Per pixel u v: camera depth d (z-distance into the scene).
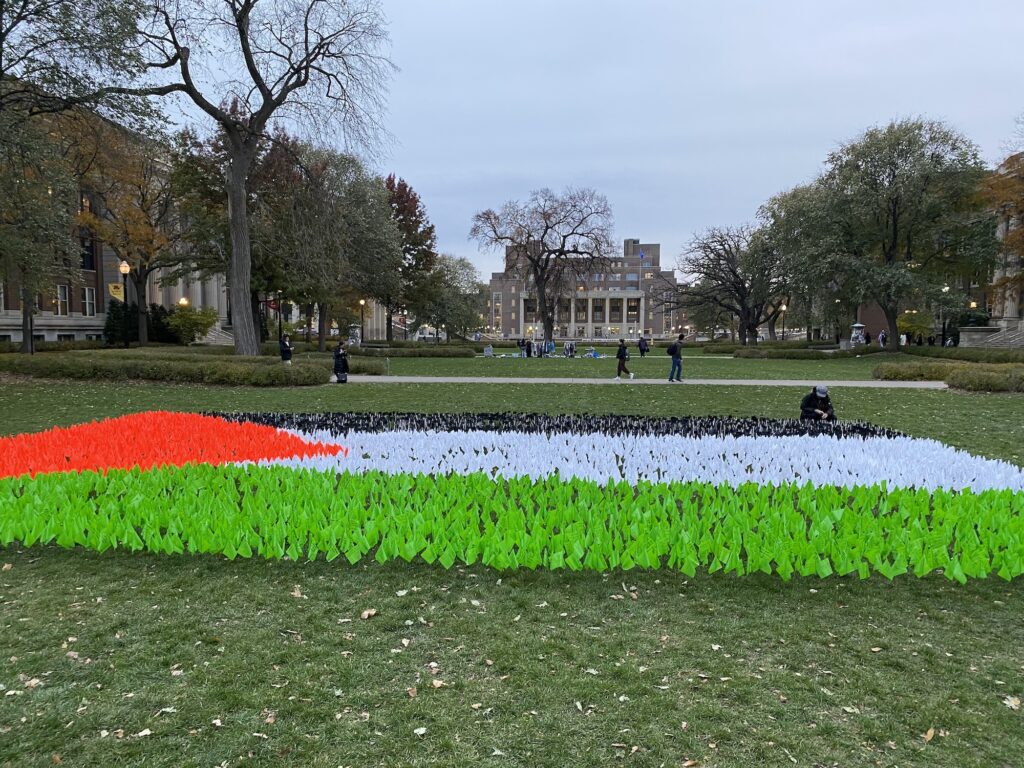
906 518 5.74
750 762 2.80
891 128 37.12
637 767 2.76
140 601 4.36
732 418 12.60
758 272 51.06
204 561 5.08
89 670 3.48
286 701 3.22
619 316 121.75
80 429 10.02
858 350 40.25
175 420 11.22
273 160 26.98
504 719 3.09
